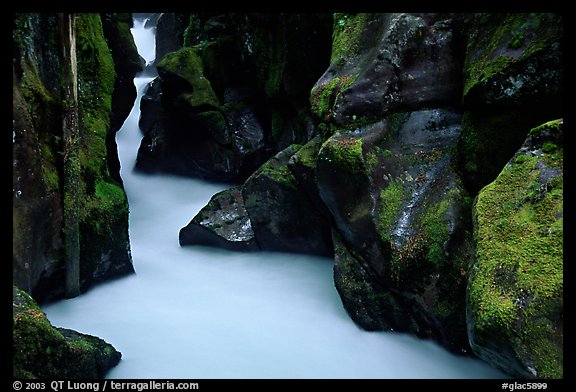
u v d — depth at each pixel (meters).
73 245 6.72
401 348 5.82
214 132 11.65
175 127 12.55
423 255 5.55
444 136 6.32
